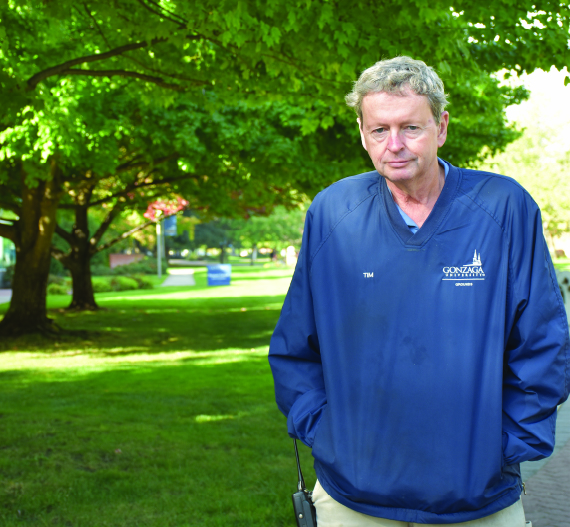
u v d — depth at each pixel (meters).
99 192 21.83
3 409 6.69
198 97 7.98
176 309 20.75
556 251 63.81
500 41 6.14
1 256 38.31
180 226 35.34
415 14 5.51
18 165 13.66
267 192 18.52
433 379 1.61
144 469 4.70
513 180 1.69
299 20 5.47
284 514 3.81
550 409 1.61
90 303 20.27
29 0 6.91
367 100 1.64
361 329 1.69
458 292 1.62
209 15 5.88
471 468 1.59
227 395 7.45
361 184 1.78
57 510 3.91
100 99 11.81
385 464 1.64
